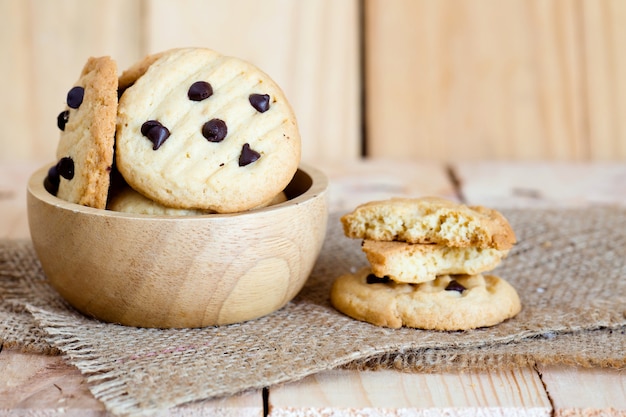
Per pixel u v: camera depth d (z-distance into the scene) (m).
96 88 0.54
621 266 0.62
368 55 0.85
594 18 0.85
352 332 0.55
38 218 0.55
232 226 0.53
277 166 0.55
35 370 0.53
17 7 0.82
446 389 0.52
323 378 0.52
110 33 0.83
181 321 0.55
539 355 0.53
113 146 0.54
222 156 0.54
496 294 0.57
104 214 0.53
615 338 0.55
